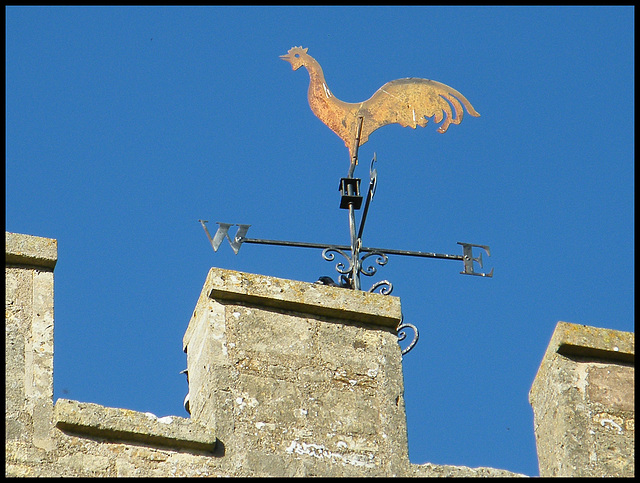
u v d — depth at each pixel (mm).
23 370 12031
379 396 12773
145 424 11945
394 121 16328
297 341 12898
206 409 12391
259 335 12820
